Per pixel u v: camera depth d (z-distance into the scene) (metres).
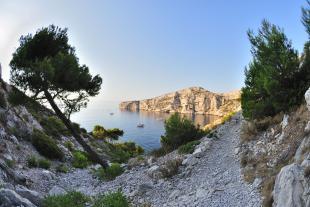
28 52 26.50
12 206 12.98
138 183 21.80
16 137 30.45
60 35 28.17
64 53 28.09
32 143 31.50
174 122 29.12
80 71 27.72
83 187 23.33
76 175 27.61
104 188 22.55
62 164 30.92
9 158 24.80
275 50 20.45
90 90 28.73
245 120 25.52
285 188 11.88
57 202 16.08
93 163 35.12
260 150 18.67
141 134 123.44
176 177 20.72
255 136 21.33
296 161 13.89
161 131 138.75
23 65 25.73
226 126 29.03
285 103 20.14
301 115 17.48
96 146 47.94
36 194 16.28
